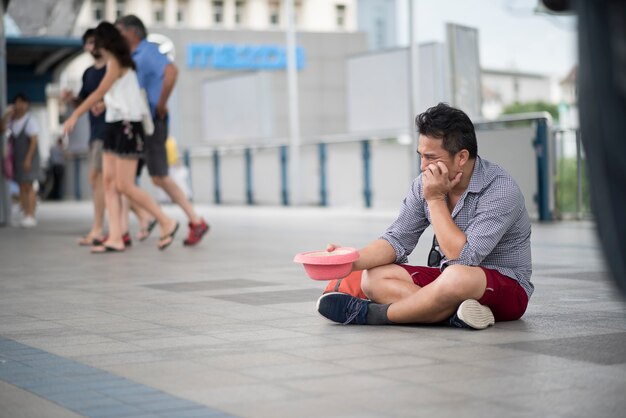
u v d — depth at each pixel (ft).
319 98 232.73
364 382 16.30
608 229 12.11
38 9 78.38
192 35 210.18
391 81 88.94
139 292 29.32
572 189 64.69
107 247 44.65
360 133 93.45
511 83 325.42
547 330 21.07
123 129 43.83
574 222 63.16
